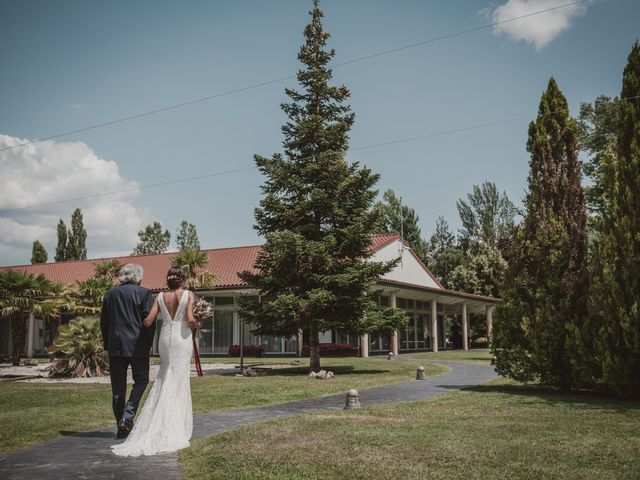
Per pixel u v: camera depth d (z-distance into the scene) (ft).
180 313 20.80
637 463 16.29
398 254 122.01
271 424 23.89
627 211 34.09
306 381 49.08
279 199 60.64
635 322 32.32
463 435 20.93
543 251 38.04
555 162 39.83
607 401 32.50
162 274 120.26
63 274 134.00
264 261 60.54
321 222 62.85
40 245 201.87
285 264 58.29
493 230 226.58
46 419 26.25
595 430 21.98
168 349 20.40
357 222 59.47
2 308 80.12
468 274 171.73
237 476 15.08
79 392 39.93
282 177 60.64
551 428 22.49
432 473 15.19
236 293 104.88
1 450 19.16
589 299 34.94
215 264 118.73
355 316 59.47
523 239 39.14
